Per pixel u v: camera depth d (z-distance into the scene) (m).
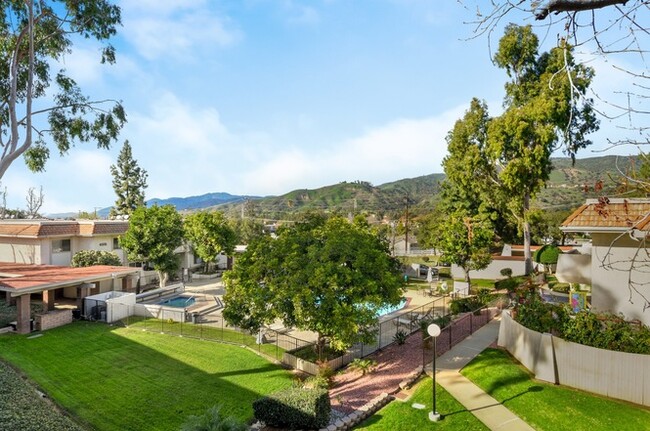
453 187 43.59
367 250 16.30
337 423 11.00
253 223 61.97
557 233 47.31
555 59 28.27
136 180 63.53
